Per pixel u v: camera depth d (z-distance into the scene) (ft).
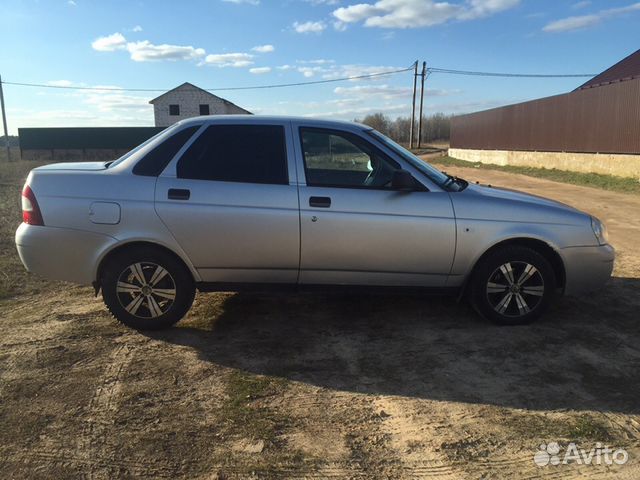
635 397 10.71
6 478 8.16
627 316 15.37
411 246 13.58
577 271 14.30
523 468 8.48
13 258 21.94
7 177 68.49
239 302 16.40
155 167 13.52
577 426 9.61
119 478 8.18
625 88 65.77
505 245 14.15
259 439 9.22
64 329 14.17
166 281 13.70
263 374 11.68
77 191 13.21
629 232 29.04
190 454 8.79
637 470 8.44
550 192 51.88
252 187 13.38
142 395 10.69
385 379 11.50
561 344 13.33
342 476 8.27
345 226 13.35
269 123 13.97
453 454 8.83
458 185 14.84
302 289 13.98
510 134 103.09
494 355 12.69
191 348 13.00
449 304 16.34
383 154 13.97
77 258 13.29
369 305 16.21
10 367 11.88
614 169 68.18
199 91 187.62
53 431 9.40
